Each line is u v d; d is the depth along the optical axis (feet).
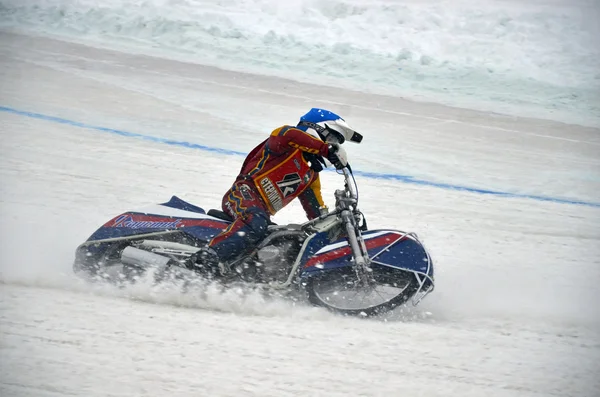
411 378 25.22
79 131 63.16
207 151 61.36
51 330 26.61
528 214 53.98
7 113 66.33
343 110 82.17
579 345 29.81
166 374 23.93
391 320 31.37
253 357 25.84
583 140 79.87
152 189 49.88
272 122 73.72
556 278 40.32
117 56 97.45
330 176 58.39
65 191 47.37
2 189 46.24
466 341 29.32
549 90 97.50
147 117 71.00
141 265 31.91
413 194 55.93
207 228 32.89
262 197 32.04
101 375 23.50
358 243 30.99
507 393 24.58
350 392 23.76
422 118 82.64
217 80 90.27
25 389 22.24
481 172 65.00
